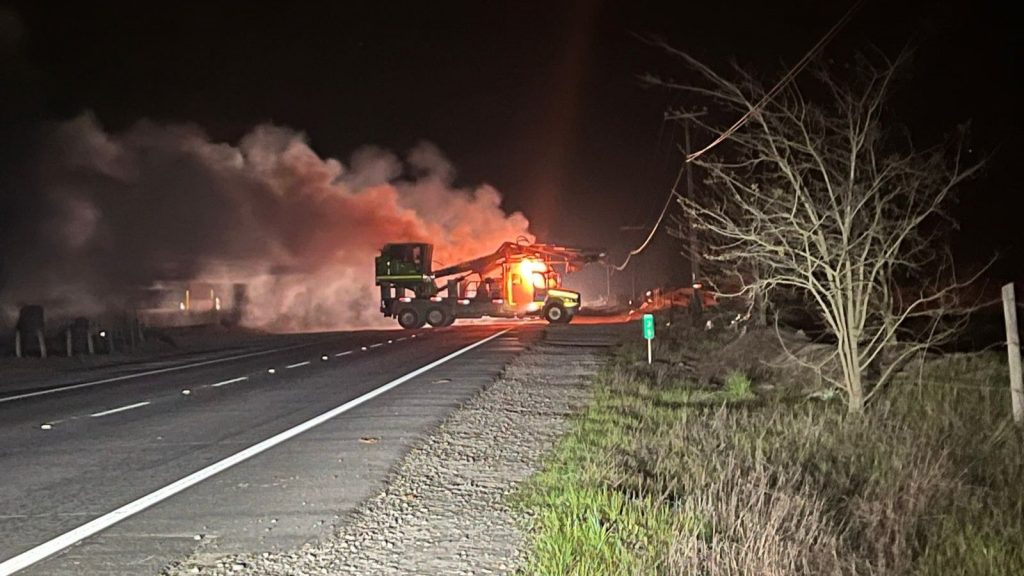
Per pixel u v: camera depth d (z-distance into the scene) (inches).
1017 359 451.5
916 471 354.3
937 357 660.1
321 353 1234.6
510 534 316.5
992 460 390.9
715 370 834.2
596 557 278.7
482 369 916.6
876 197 528.7
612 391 684.7
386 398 707.4
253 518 352.5
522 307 1936.5
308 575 282.8
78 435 573.0
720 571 261.9
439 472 423.5
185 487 410.9
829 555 272.2
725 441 437.1
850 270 525.7
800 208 574.9
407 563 290.5
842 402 558.9
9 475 450.0
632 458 421.1
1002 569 263.9
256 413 647.1
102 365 1170.0
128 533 336.8
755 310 951.0
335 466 447.5
